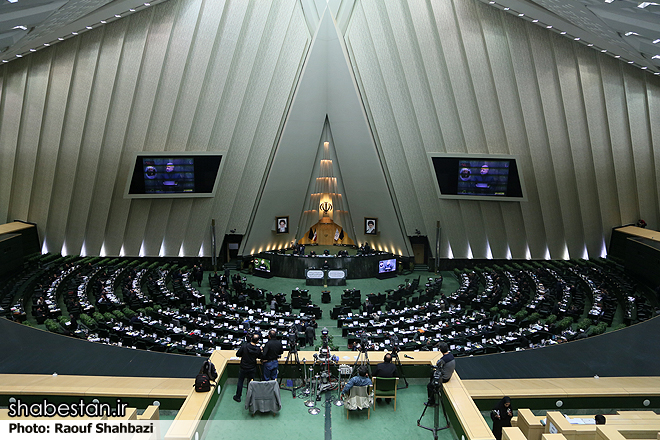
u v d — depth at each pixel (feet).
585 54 82.33
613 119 87.61
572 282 85.76
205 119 95.50
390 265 104.83
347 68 100.37
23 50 75.77
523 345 55.98
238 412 29.25
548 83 86.28
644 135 88.33
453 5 83.30
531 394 30.66
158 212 103.55
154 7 82.53
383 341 60.44
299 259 103.81
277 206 111.55
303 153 108.88
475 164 97.35
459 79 90.53
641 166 91.30
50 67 84.58
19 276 86.79
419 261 113.70
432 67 91.04
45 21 52.39
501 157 95.45
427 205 105.70
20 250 90.63
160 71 88.33
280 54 96.89
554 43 81.66
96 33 82.94
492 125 93.81
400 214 109.29
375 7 91.61
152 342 55.42
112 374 33.71
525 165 96.12
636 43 53.83
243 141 100.37
